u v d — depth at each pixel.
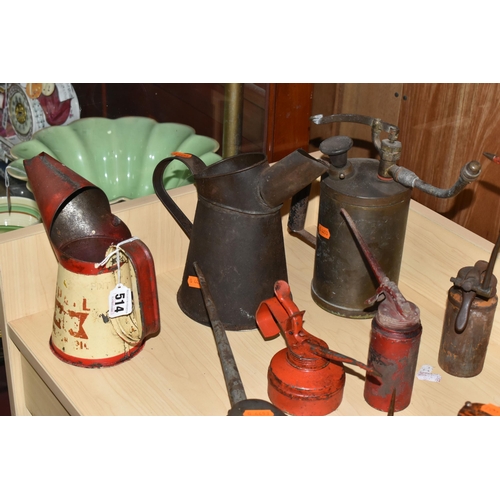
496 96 1.22
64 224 1.02
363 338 1.08
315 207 1.36
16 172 1.19
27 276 1.08
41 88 1.40
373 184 1.03
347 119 1.06
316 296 1.14
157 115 1.66
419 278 1.21
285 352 0.95
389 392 0.94
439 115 1.33
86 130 1.36
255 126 1.59
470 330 0.98
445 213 1.40
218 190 0.99
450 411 0.97
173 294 1.17
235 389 0.88
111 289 0.98
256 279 1.05
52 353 1.04
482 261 0.99
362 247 0.95
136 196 1.36
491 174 1.28
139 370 1.02
